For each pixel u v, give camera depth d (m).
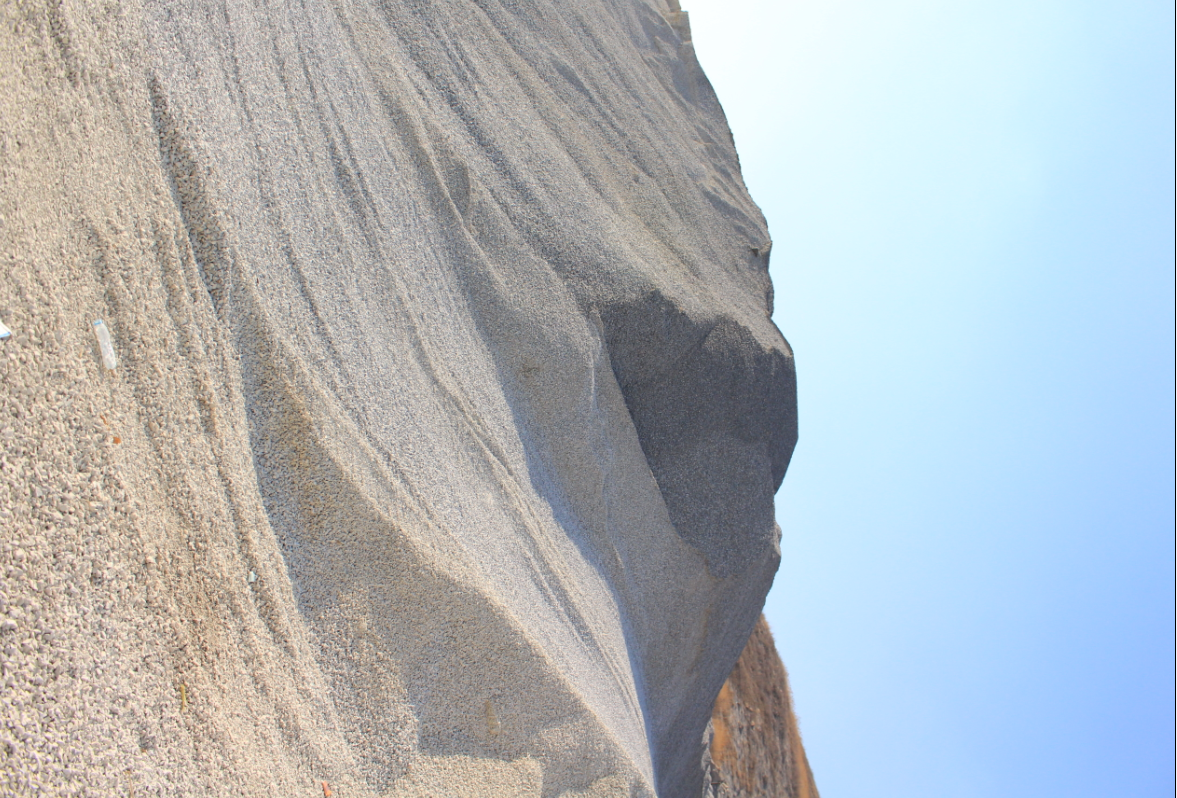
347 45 6.14
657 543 8.82
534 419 7.27
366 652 4.63
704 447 9.42
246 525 4.03
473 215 6.99
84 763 2.97
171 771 3.35
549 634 6.49
